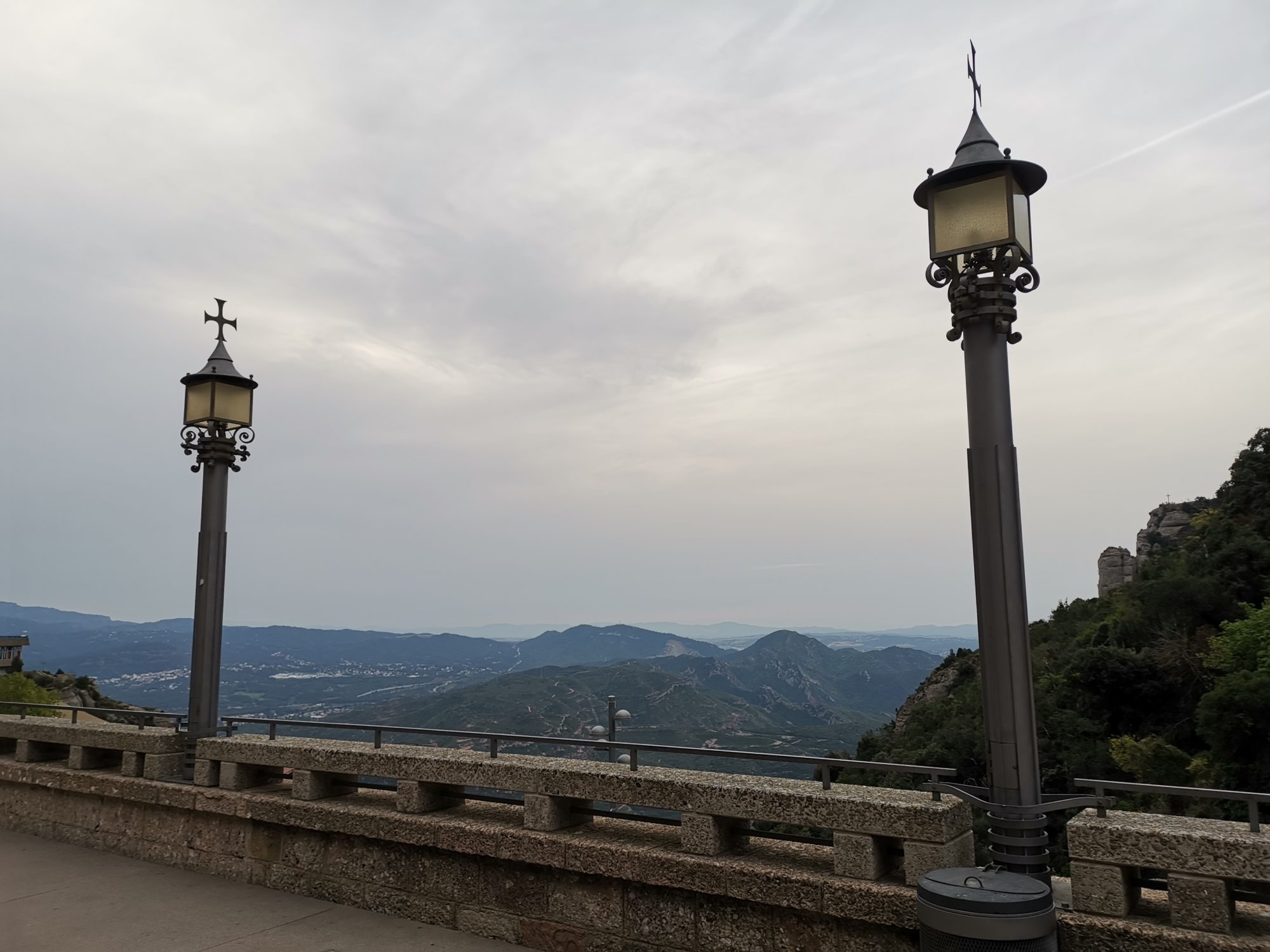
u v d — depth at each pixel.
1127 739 35.97
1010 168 3.97
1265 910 3.46
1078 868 3.49
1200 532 55.69
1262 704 30.91
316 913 5.45
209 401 7.19
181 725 7.12
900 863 4.09
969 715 43.38
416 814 5.41
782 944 4.04
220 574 7.24
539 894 4.83
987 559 3.90
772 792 4.16
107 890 5.98
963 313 4.06
